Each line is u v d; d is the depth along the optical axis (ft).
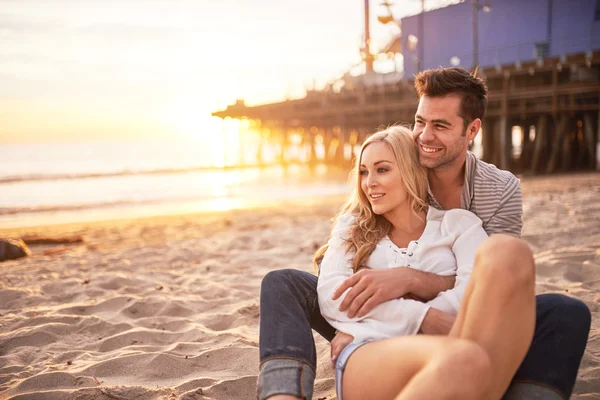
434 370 4.52
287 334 6.24
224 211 44.42
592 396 7.57
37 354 10.30
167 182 84.94
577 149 82.17
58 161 161.58
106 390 8.09
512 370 5.02
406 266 6.83
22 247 24.06
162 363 9.43
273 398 5.72
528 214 26.35
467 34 86.48
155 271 18.20
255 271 17.88
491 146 81.05
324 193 63.41
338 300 6.51
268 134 132.77
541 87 70.90
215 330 11.83
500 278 4.97
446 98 6.93
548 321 5.87
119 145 348.79
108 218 43.62
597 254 15.79
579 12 73.87
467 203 7.48
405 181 6.97
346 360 5.86
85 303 13.57
